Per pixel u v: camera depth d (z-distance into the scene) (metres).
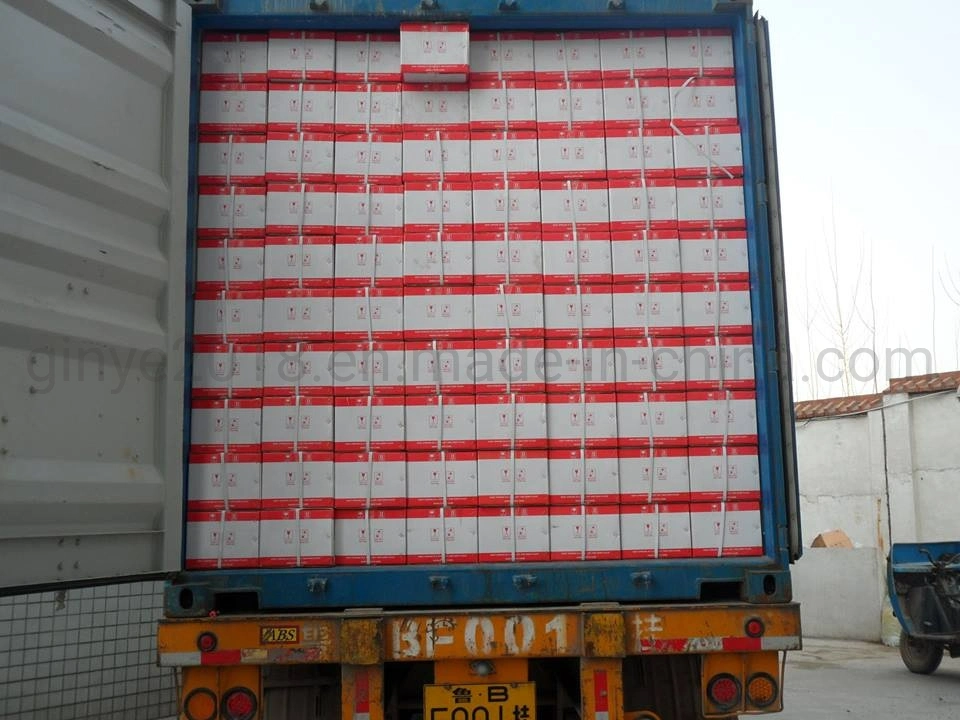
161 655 3.48
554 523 3.72
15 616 5.84
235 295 3.79
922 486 12.20
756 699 3.58
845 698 8.04
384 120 3.92
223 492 3.68
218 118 3.90
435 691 3.53
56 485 3.21
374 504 3.70
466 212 3.87
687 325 3.85
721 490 3.76
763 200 3.86
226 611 3.69
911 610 9.50
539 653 3.50
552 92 3.97
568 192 3.90
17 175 3.19
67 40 3.39
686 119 3.98
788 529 3.68
